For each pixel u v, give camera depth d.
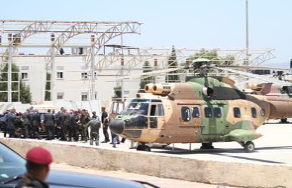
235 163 13.19
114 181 6.00
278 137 35.75
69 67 77.38
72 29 53.81
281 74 41.97
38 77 80.12
